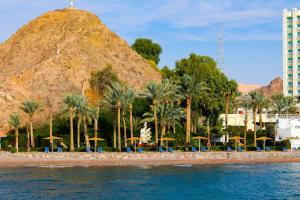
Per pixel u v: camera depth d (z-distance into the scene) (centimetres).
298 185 7350
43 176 8112
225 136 13475
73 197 6188
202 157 10675
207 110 14475
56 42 18525
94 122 12212
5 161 10019
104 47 18338
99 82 15400
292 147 12556
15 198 6119
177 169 9212
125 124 12062
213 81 14425
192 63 14988
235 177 8169
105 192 6575
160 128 12494
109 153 10456
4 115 13925
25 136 12350
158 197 6284
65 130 12800
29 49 18825
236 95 16588
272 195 6512
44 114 13975
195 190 6869
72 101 11138
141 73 17488
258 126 15338
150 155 10444
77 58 16650
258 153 11056
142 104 13350
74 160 10162
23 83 15325
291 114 15688
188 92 11931
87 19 19862
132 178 7919
